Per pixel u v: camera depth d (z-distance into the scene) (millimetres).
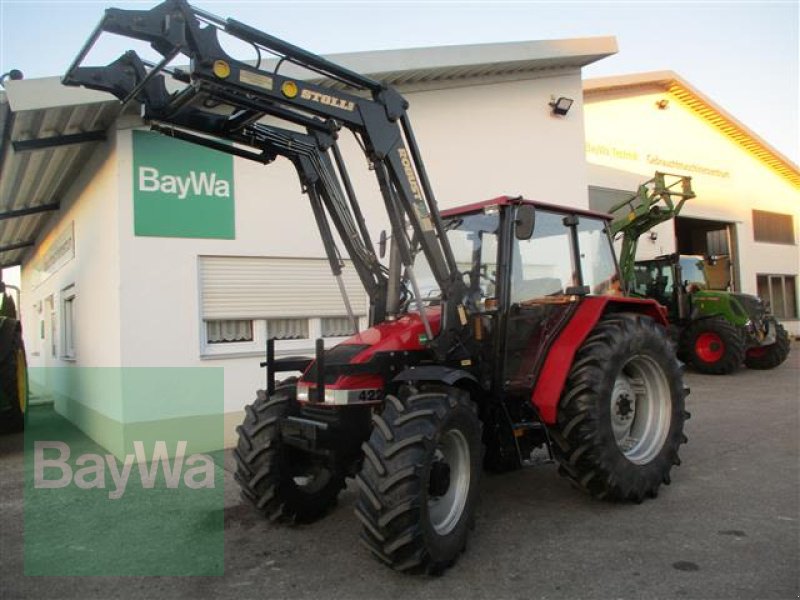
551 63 9203
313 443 3764
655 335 4840
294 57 3525
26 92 5359
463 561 3639
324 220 4344
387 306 4363
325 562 3703
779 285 20656
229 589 3385
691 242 20297
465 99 8750
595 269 5207
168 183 6371
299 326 7285
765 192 19969
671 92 16531
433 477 3445
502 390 4250
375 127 3816
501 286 4316
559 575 3422
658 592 3189
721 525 4078
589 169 14508
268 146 4168
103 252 6699
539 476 5328
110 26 3027
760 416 7695
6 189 8242
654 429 4879
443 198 8523
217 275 6688
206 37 3221
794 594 3139
